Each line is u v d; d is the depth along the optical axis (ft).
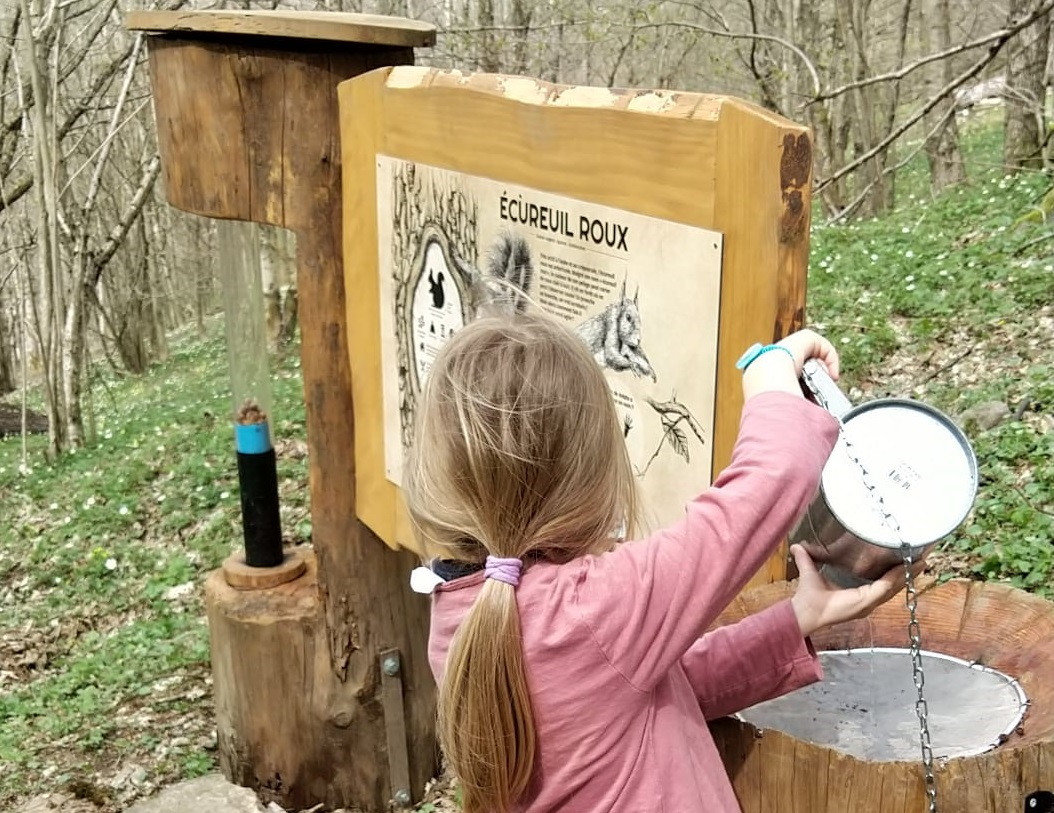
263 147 10.94
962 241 31.45
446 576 4.91
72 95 45.34
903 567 5.06
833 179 15.85
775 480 4.48
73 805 13.47
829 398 5.03
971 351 22.35
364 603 12.12
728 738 5.30
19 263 36.94
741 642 5.26
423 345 9.77
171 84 11.14
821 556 5.16
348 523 11.87
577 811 4.65
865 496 4.89
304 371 11.55
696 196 6.36
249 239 12.25
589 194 7.27
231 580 12.96
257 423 12.69
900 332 25.38
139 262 65.87
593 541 4.73
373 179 10.05
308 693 12.37
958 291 26.27
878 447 4.98
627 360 7.16
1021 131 38.01
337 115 10.74
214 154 11.09
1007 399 19.85
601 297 7.30
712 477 6.56
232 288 12.41
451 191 8.86
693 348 6.54
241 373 12.64
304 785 12.66
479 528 4.66
